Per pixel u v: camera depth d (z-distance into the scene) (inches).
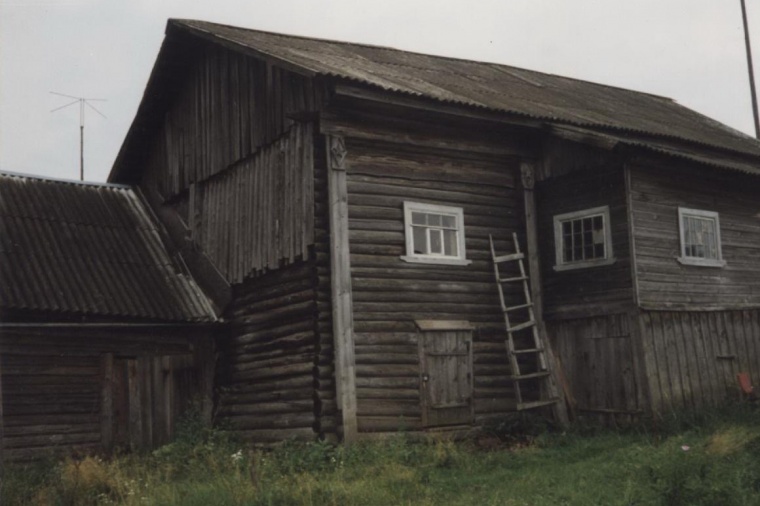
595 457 532.4
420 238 644.7
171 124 796.6
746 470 416.8
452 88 690.8
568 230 689.6
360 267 607.2
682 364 656.4
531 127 677.9
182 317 674.2
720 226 721.0
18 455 604.7
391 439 587.5
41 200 744.3
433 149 656.4
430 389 619.5
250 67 692.7
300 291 615.2
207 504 433.1
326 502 433.1
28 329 623.5
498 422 646.5
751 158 829.8
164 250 751.1
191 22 713.0
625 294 645.3
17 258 658.8
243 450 621.0
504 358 664.4
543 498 428.1
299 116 609.0
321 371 589.9
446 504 430.9
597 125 687.1
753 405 682.2
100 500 461.4
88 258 695.1
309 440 590.9
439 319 634.8
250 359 660.1
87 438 633.0
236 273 682.2
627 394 637.9
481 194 679.1
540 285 691.4
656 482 403.9
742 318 717.9
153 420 661.3
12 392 609.9
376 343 603.5
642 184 662.5
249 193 678.5
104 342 652.1
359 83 575.8
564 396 669.9
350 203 610.2
